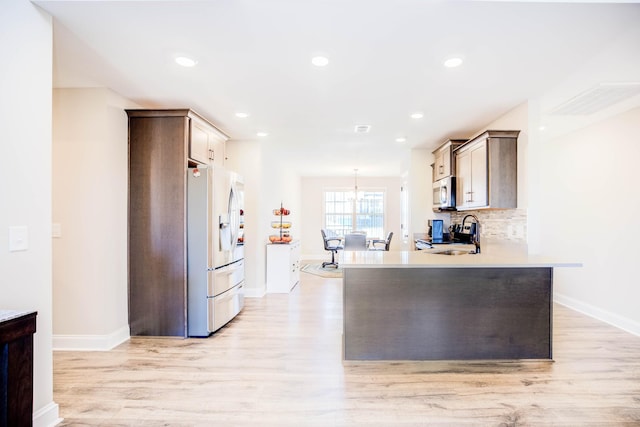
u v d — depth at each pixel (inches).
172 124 123.6
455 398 84.0
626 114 134.1
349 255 115.6
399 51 88.3
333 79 106.7
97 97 113.8
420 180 209.5
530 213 124.2
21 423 54.9
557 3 67.6
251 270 191.9
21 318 54.9
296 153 231.0
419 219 208.7
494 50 87.4
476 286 106.0
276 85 111.5
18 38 66.1
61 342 113.8
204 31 79.4
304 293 201.9
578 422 74.4
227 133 175.2
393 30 78.4
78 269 113.3
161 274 125.3
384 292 106.0
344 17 73.4
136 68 99.3
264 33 80.2
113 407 80.4
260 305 173.8
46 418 71.8
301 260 358.6
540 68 97.7
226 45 85.9
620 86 107.5
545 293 106.2
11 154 65.1
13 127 65.4
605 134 144.3
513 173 132.2
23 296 67.3
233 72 102.0
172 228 125.0
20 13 66.4
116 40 83.6
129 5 69.2
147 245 125.3
